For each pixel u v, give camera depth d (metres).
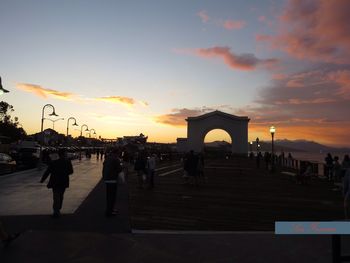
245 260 7.13
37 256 7.22
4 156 29.38
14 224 10.03
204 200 16.00
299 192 19.66
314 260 7.13
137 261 7.05
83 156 93.31
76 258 7.16
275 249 7.85
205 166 45.28
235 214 12.70
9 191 17.77
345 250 7.68
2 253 7.36
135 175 30.61
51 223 10.23
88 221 10.63
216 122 82.69
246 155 79.44
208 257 7.32
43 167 37.81
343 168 21.44
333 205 15.16
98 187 20.28
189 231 9.66
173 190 19.80
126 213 12.17
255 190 20.25
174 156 65.19
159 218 11.77
